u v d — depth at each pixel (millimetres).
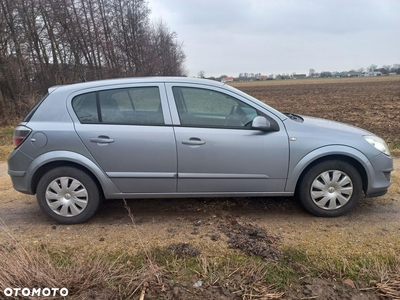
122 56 23234
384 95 33250
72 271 2799
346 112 18844
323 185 3744
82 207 3732
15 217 4023
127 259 3061
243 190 3752
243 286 2686
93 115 3646
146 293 2625
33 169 3607
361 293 2596
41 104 3713
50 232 3600
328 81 86250
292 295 2584
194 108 3686
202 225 3709
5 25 15359
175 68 34500
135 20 23641
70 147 3578
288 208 4117
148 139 3570
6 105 14773
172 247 3230
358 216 3859
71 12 19328
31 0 17125
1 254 3020
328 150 3627
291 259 3008
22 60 16344
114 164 3609
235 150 3611
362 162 3666
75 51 19719
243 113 3697
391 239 3314
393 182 5004
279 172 3684
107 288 2674
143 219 3893
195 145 3584
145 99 3670
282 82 93438
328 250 3135
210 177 3664
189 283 2734
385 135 9891
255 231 3500
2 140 9727
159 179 3660
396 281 2701
